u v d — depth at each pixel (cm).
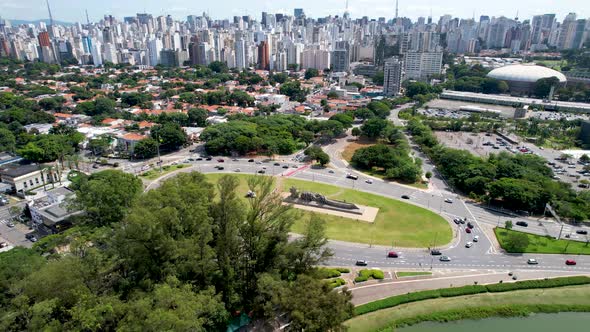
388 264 12406
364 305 10300
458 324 10062
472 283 11462
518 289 11175
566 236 14212
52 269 7594
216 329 9019
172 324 6444
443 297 10831
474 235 14325
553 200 15875
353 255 12938
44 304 6719
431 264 12425
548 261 12631
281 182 19788
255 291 9881
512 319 10275
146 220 8275
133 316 6694
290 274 10100
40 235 14025
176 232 9412
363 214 16075
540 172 19750
